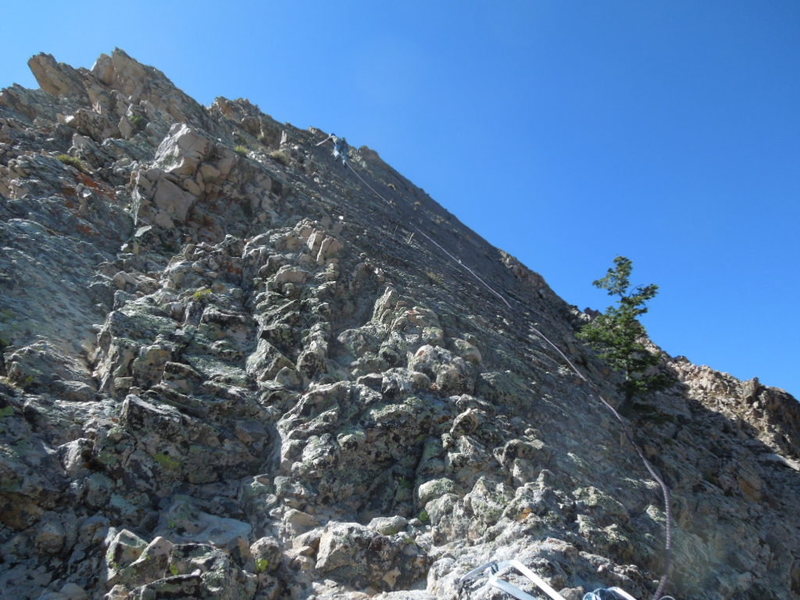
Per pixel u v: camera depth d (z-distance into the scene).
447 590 7.76
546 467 11.62
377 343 13.57
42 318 10.63
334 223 18.98
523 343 19.78
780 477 22.81
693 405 28.00
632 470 14.20
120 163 17.61
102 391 9.74
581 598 7.86
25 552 7.17
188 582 6.87
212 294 12.96
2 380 8.93
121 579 6.86
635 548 10.50
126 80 24.86
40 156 15.73
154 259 14.23
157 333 11.28
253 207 17.62
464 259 31.88
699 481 16.48
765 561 14.76
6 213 13.07
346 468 10.20
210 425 9.74
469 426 11.43
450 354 13.56
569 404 15.79
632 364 20.78
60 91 23.38
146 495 8.52
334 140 32.69
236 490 9.35
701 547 12.80
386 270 18.06
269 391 10.97
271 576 7.85
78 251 13.20
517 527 9.18
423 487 10.11
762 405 28.61
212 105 31.30
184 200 15.98
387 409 11.20
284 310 13.09
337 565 8.14
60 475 7.91
